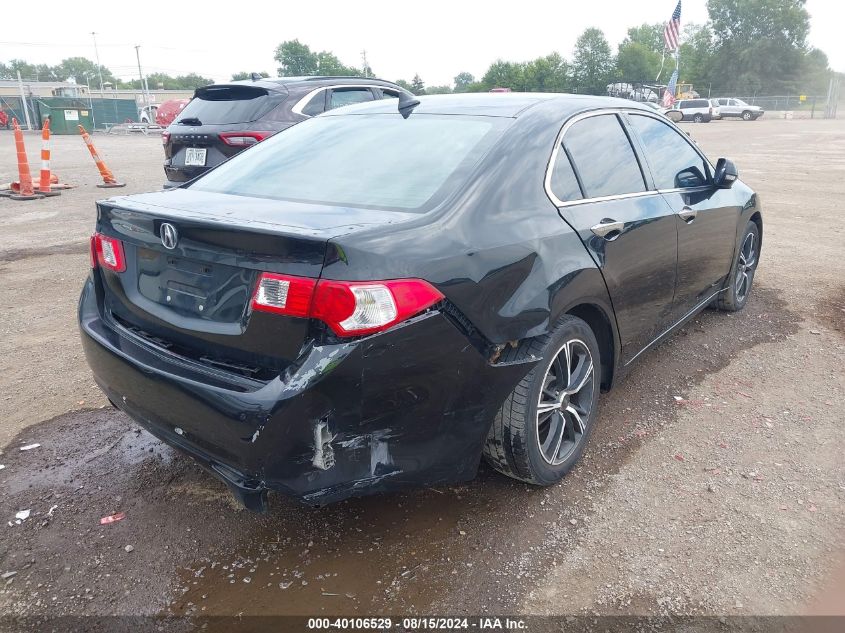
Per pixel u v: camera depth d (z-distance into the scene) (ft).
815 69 264.31
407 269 7.18
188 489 9.89
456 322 7.63
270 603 7.72
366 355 6.95
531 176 9.20
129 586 8.00
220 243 7.41
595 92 249.55
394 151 9.57
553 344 8.96
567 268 9.06
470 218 8.16
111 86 415.03
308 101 25.44
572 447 10.00
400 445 7.57
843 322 16.31
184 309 8.07
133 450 10.94
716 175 13.97
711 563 8.23
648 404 12.32
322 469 7.15
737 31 268.82
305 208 8.23
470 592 7.84
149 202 8.88
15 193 37.63
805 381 13.16
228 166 10.91
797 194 36.45
